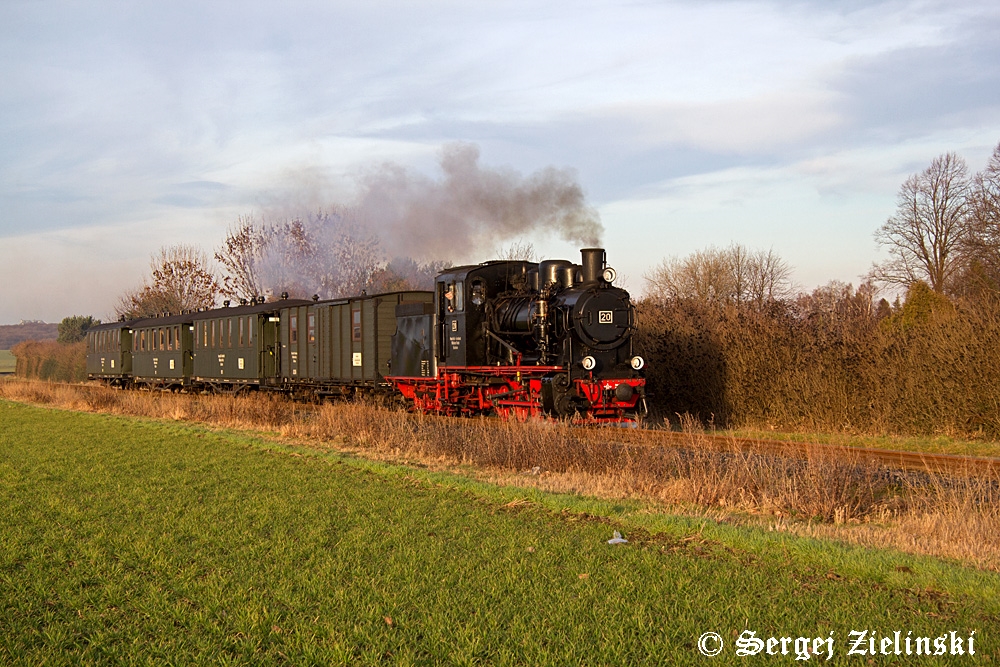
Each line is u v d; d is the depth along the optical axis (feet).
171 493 42.47
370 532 32.53
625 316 66.18
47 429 78.59
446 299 75.41
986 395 59.06
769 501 36.52
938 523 30.94
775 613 22.38
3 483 46.78
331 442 63.87
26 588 26.89
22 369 248.52
